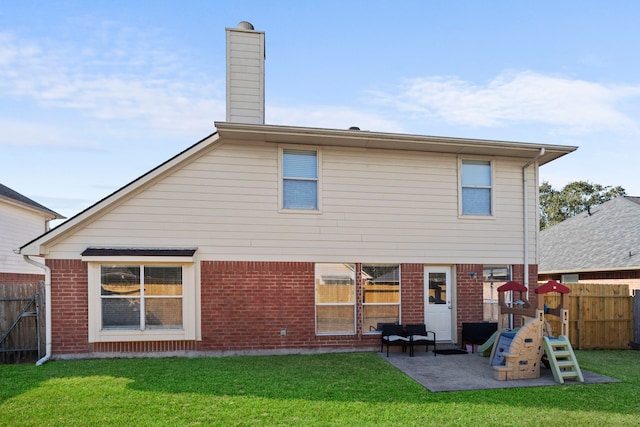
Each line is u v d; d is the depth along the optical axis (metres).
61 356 9.51
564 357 8.70
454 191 11.56
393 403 6.43
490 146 11.05
